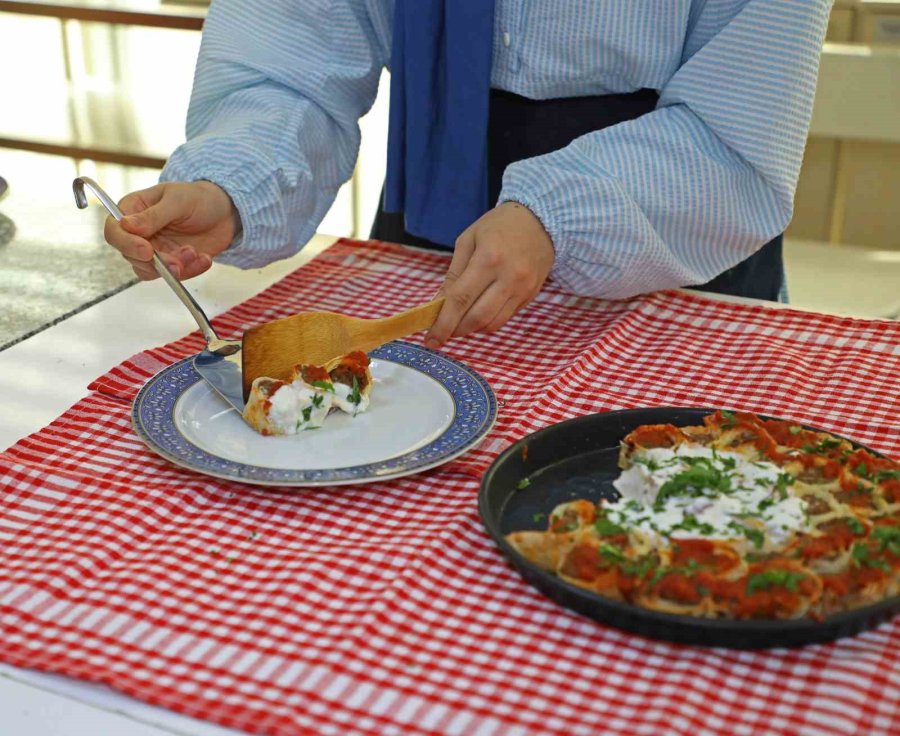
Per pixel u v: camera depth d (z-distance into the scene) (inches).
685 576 24.2
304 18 49.2
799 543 25.5
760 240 44.6
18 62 124.9
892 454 33.5
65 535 28.7
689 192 42.9
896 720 22.4
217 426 33.9
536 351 42.1
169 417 33.6
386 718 22.2
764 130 41.8
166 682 23.1
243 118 47.3
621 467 31.2
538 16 46.5
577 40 46.4
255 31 49.3
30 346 41.1
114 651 24.1
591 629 25.3
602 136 43.2
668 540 25.7
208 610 25.7
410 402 35.7
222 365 36.8
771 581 23.7
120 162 107.3
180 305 45.6
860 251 83.5
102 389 36.9
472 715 22.4
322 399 33.8
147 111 116.2
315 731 21.8
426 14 48.0
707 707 22.8
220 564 27.7
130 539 28.7
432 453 31.7
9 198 58.8
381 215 58.2
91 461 32.7
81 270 49.1
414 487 31.9
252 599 26.2
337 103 49.9
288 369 34.7
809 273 79.0
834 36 92.0
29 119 114.7
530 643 24.8
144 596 26.2
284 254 48.1
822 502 27.4
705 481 27.4
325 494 31.4
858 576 24.4
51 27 121.1
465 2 46.8
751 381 38.7
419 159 51.0
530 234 40.8
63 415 35.3
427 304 37.5
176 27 99.4
